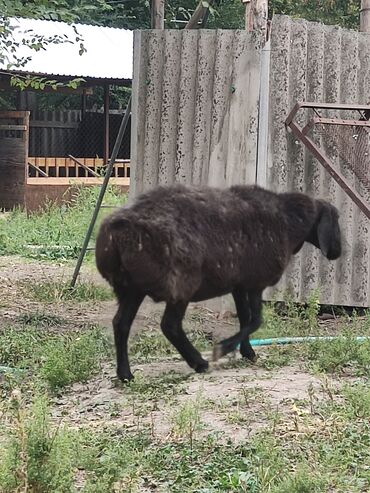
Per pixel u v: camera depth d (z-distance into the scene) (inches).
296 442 237.9
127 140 988.6
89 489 198.8
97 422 263.6
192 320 402.6
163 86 432.1
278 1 991.0
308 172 426.9
